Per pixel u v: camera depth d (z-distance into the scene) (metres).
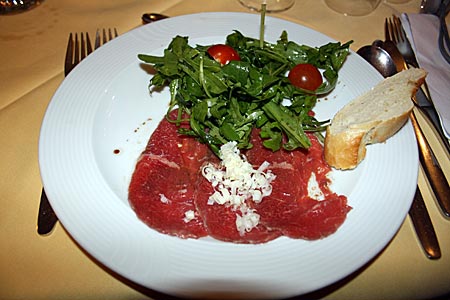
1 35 0.37
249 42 0.36
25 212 0.26
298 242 0.24
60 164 0.27
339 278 0.23
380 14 0.42
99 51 0.35
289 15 0.41
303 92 0.32
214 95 0.31
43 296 0.23
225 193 0.27
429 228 0.26
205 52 0.33
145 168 0.29
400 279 0.24
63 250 0.24
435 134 0.32
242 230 0.25
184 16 0.38
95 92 0.32
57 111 0.30
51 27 0.38
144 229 0.25
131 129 0.32
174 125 0.32
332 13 0.42
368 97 0.32
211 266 0.23
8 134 0.30
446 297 0.24
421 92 0.34
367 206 0.27
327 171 0.30
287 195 0.28
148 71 0.35
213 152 0.30
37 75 0.34
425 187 0.29
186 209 0.27
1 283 0.23
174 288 0.22
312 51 0.35
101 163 0.28
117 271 0.22
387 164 0.29
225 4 0.42
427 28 0.39
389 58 0.37
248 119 0.31
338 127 0.30
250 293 0.22
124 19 0.40
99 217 0.25
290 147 0.30
